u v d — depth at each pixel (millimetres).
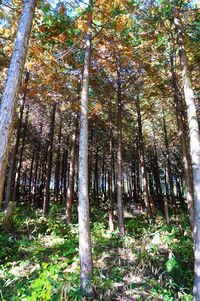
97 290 3650
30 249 5367
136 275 4559
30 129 16031
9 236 5855
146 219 12289
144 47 7441
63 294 3277
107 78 9281
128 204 18000
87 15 5895
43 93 9234
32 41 6137
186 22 6543
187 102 4844
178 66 8750
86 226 4145
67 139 17812
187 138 11727
